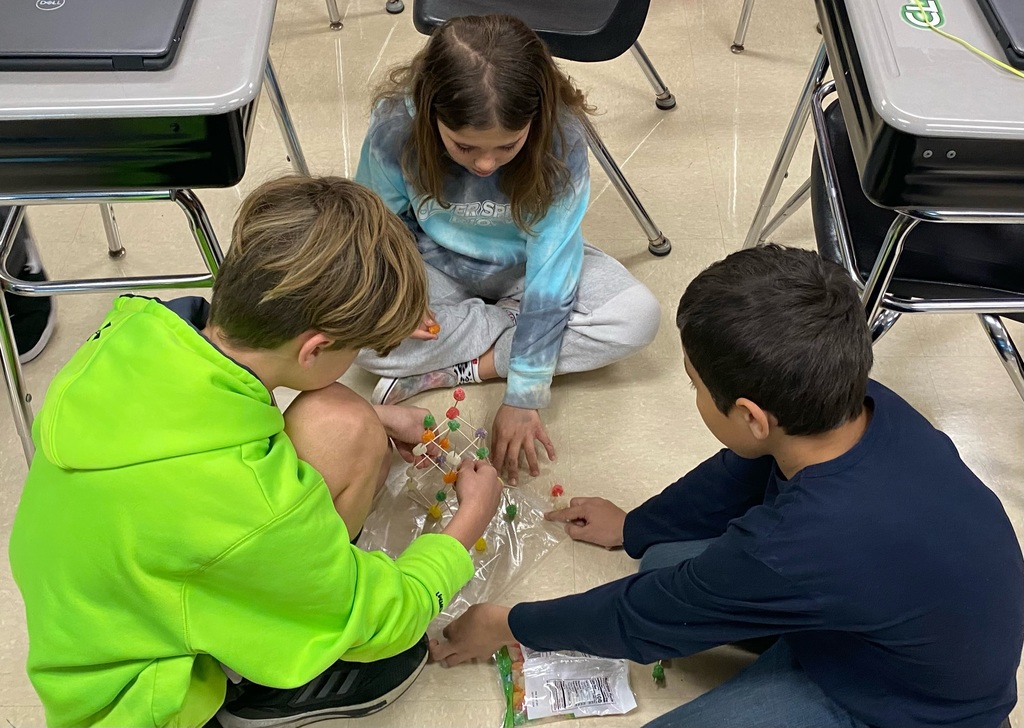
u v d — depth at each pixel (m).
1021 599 0.90
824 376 0.80
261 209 0.87
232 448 0.83
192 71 0.91
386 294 0.87
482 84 1.07
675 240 1.76
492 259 1.44
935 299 1.10
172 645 0.87
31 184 0.97
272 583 0.86
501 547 1.33
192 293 1.65
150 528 0.81
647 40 2.20
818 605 0.85
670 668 1.21
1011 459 1.44
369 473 1.10
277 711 1.09
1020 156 0.87
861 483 0.84
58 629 0.86
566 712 1.16
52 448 0.81
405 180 1.33
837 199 1.12
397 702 1.18
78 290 1.15
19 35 0.91
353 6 2.26
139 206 1.78
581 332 1.43
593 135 1.51
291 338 0.86
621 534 1.30
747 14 2.09
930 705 0.92
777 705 1.01
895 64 0.90
